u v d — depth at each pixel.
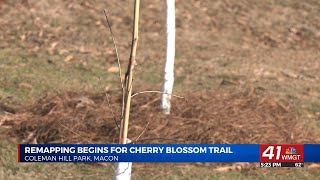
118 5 23.81
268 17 25.09
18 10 21.92
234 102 14.15
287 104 15.25
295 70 19.62
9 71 16.53
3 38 19.67
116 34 21.39
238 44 22.11
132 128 12.22
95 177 10.68
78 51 19.17
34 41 19.64
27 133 12.15
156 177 10.77
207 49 20.91
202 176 10.95
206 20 23.86
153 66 18.38
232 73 18.38
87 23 21.91
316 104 15.85
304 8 26.53
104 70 17.61
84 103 13.41
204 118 12.92
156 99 13.82
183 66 18.56
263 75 18.56
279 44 22.75
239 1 26.08
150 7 24.12
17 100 14.18
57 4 22.89
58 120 12.47
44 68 17.16
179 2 24.97
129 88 7.07
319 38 23.81
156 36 21.72
